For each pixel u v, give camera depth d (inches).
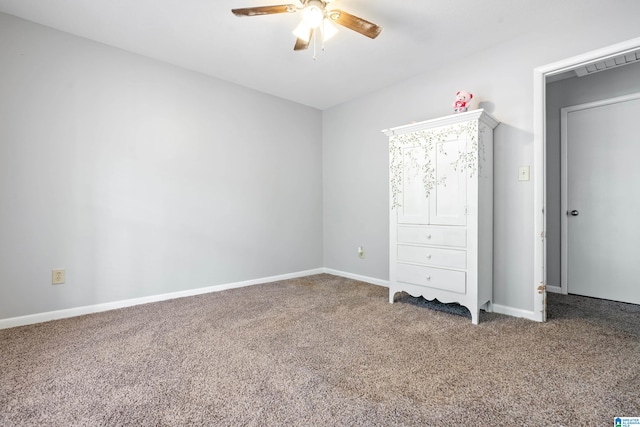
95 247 98.7
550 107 127.7
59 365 64.5
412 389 56.2
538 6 79.8
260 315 96.2
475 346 73.8
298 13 82.8
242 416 48.7
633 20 76.0
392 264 109.3
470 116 89.3
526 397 53.5
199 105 120.3
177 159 115.0
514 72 95.0
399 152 107.5
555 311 100.4
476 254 88.9
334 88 134.8
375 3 79.0
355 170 146.9
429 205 99.1
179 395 54.2
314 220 159.5
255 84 131.0
